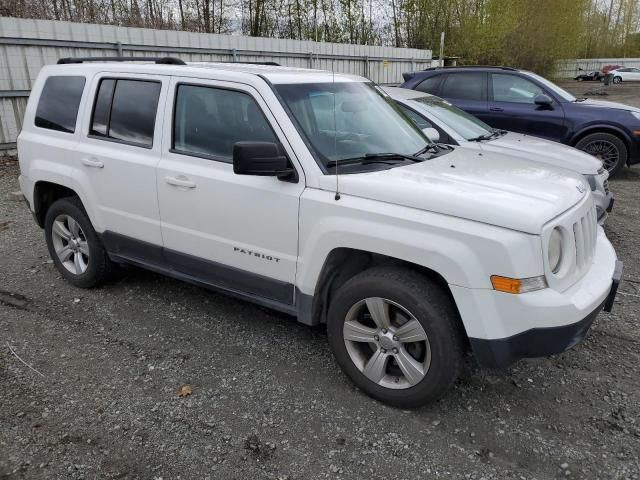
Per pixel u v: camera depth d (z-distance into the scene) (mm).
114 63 4359
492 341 2746
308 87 3621
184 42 12859
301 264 3293
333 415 3092
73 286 4793
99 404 3168
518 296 2672
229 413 3100
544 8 34344
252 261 3523
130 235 4172
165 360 3643
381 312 3059
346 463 2727
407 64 21312
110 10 20234
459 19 32344
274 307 3559
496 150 6102
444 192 2918
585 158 6121
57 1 17625
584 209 3154
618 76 45844
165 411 3111
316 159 3254
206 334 3990
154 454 2775
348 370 3283
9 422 2996
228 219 3545
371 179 3115
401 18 32531
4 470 2652
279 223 3324
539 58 35000
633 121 8664
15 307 4398
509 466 2715
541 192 3076
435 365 2924
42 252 5637
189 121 3750
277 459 2748
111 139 4168
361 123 3727
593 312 2914
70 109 4445
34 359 3633
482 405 3191
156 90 3910
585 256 3170
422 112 6480
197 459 2744
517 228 2678
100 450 2797
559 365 3607
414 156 3658
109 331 4023
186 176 3676
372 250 2980
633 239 6195
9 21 9711
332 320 3258
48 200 4863
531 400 3240
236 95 3533
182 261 3918
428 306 2881
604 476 2654
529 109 8844
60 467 2680
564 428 2996
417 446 2850
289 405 3176
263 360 3650
